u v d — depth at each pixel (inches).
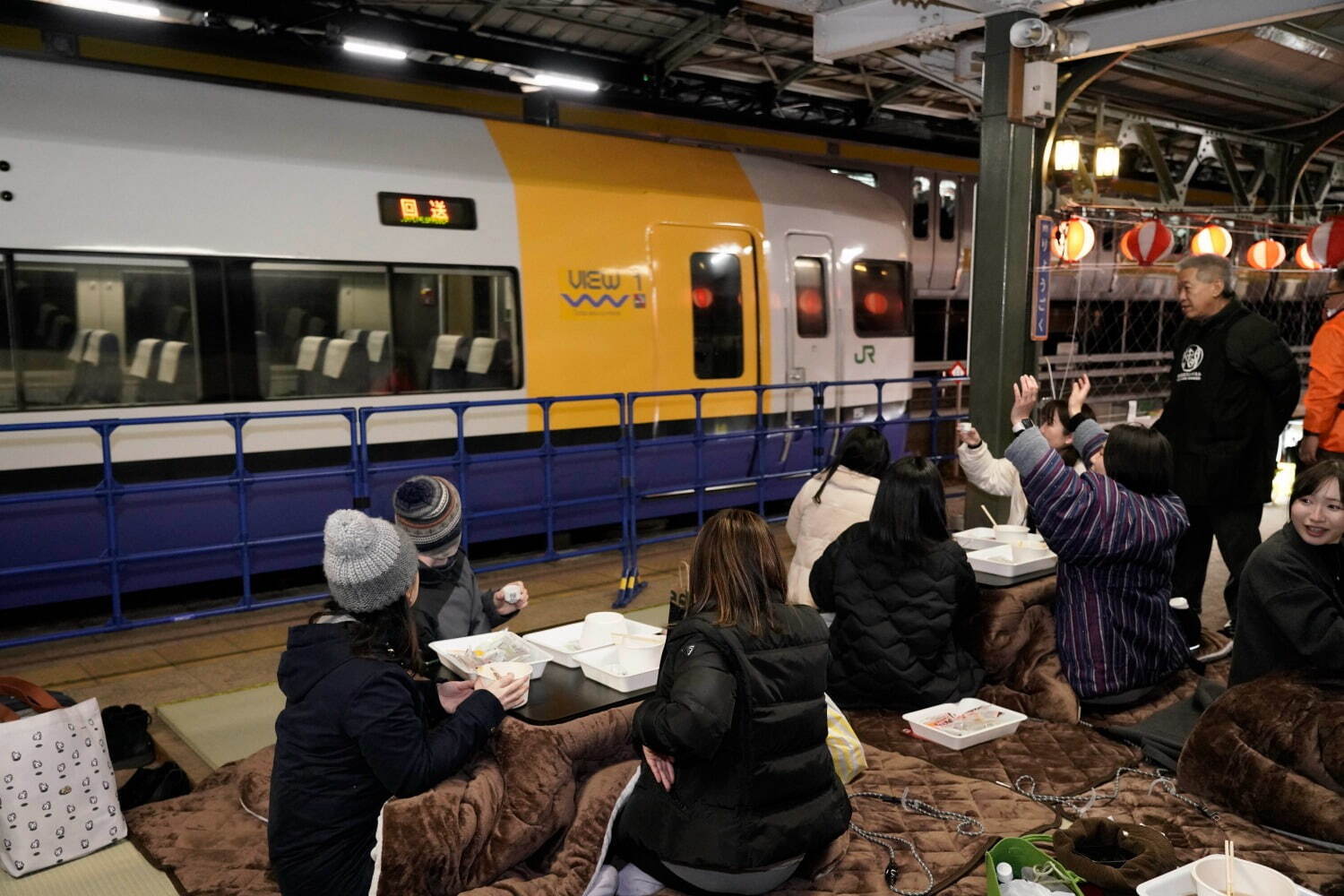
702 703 90.3
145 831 122.5
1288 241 467.2
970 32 250.4
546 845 106.8
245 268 215.8
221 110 218.7
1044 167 237.1
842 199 329.7
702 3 310.7
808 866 108.5
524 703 105.8
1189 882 93.7
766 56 370.3
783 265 307.7
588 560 278.2
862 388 333.4
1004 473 179.0
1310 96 356.8
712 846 95.8
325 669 91.8
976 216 218.7
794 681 96.7
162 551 191.0
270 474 200.5
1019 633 156.8
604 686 112.5
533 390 257.6
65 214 195.3
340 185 227.9
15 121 192.7
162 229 205.8
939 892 105.6
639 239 275.0
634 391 275.9
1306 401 184.1
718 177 297.7
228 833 121.6
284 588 251.0
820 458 292.0
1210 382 178.9
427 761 91.9
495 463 254.1
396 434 237.9
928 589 145.1
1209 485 179.2
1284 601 121.0
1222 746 122.4
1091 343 545.6
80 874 114.4
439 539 125.7
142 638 205.3
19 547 195.3
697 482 261.9
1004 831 116.9
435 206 241.0
